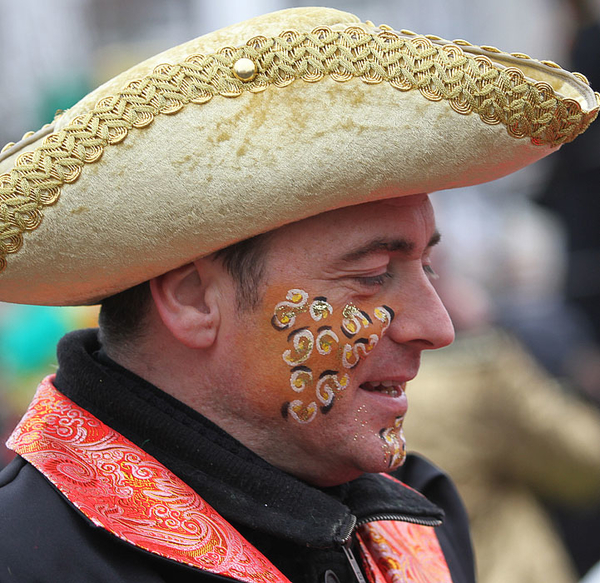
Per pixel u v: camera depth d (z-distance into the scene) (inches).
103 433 178.1
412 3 705.0
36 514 162.1
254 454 183.0
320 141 163.6
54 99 581.3
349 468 188.5
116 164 165.3
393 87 163.5
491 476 390.3
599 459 389.7
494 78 162.7
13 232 166.4
